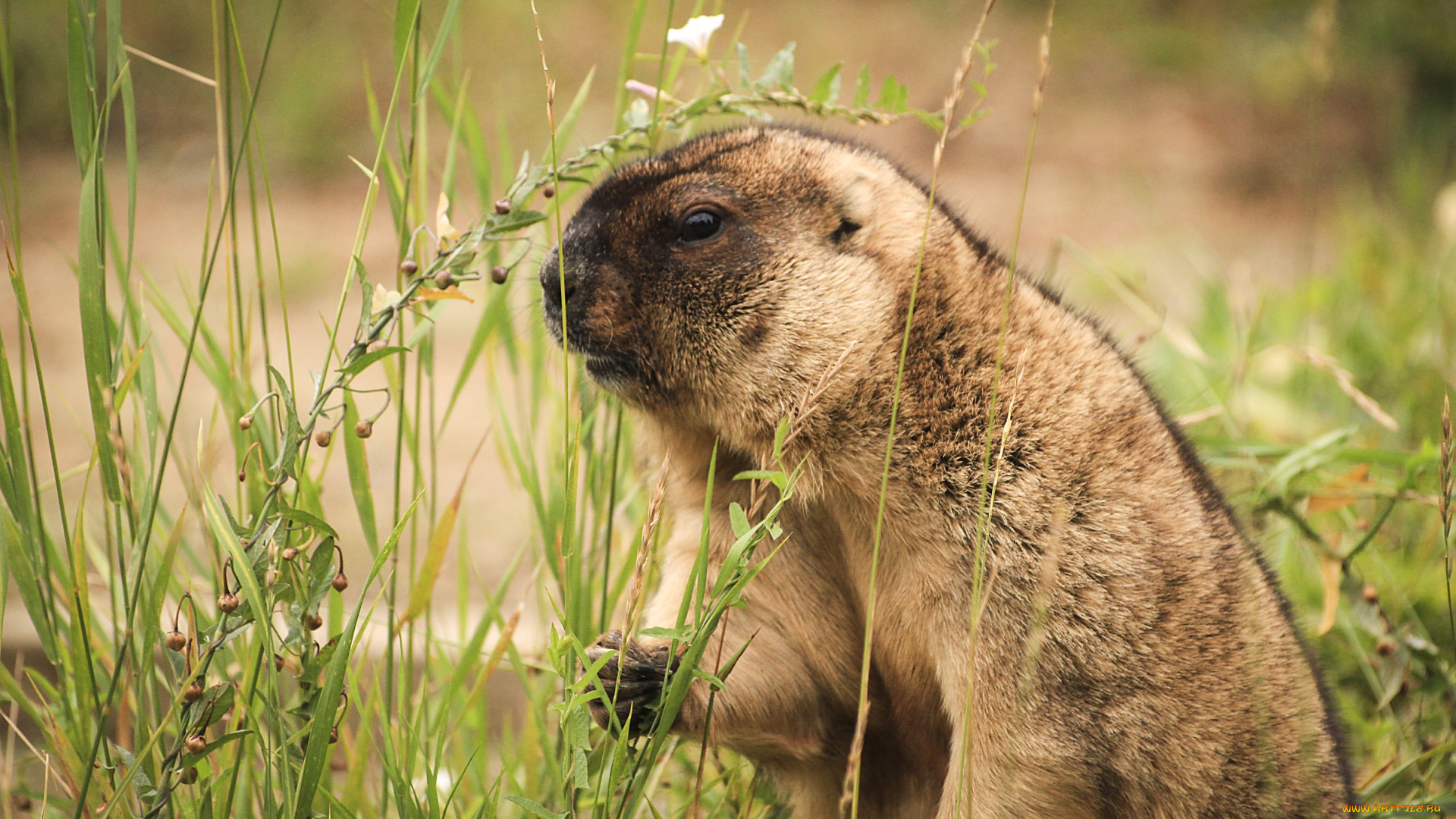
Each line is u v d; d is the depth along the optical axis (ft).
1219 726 21.44
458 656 30.58
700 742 23.62
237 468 21.71
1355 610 28.04
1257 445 30.45
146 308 58.44
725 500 24.38
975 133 84.84
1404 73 89.04
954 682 21.77
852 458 22.50
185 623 26.50
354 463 21.99
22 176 77.61
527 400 43.47
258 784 21.85
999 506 21.54
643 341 24.12
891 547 22.59
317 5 89.66
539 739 24.18
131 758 18.86
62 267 66.74
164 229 70.90
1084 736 21.17
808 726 23.76
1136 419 22.76
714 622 18.75
